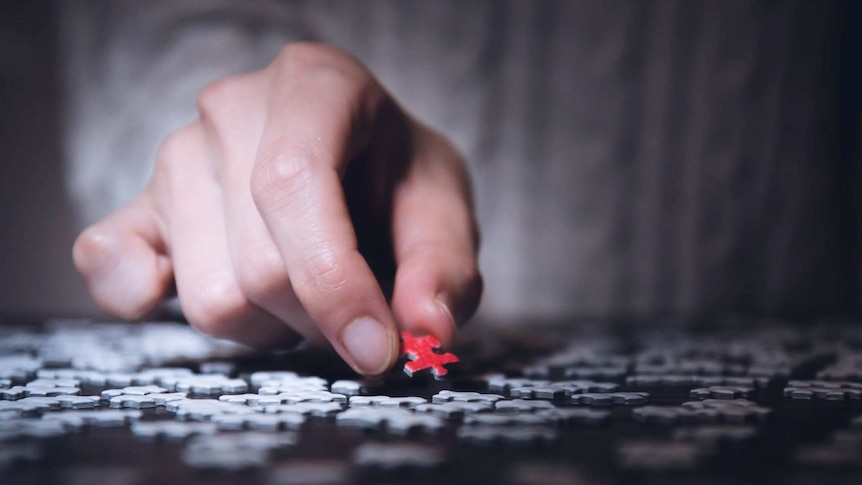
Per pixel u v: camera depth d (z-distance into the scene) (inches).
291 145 13.8
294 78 15.0
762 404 12.7
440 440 10.9
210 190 15.6
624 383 14.2
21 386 13.4
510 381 13.8
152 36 39.9
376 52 41.4
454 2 41.2
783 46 40.6
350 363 13.4
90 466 10.1
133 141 40.2
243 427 11.3
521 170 41.9
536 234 41.9
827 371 15.0
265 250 14.2
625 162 41.5
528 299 42.0
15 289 39.5
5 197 39.3
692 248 41.1
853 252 41.2
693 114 41.0
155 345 18.8
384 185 15.8
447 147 17.5
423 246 15.0
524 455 10.4
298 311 14.5
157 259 16.0
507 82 41.7
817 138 40.8
